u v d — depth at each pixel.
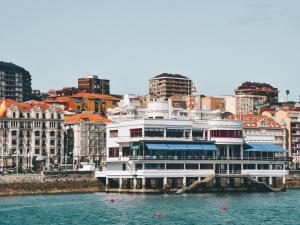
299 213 177.88
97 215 169.88
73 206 190.38
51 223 155.50
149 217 166.25
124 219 162.50
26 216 167.50
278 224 156.75
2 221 158.38
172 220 161.25
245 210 183.75
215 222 158.88
